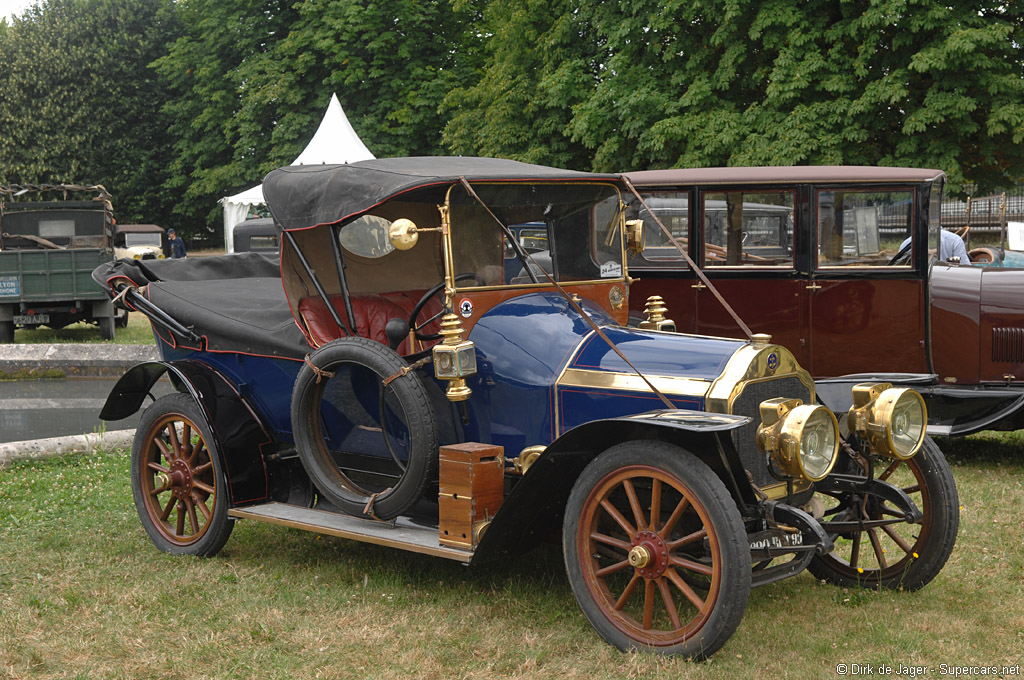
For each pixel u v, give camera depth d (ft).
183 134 119.75
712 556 10.94
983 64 43.42
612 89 53.52
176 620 12.89
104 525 17.69
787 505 12.32
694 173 24.43
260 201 68.90
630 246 16.42
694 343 13.05
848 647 11.91
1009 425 21.88
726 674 10.94
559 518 13.25
